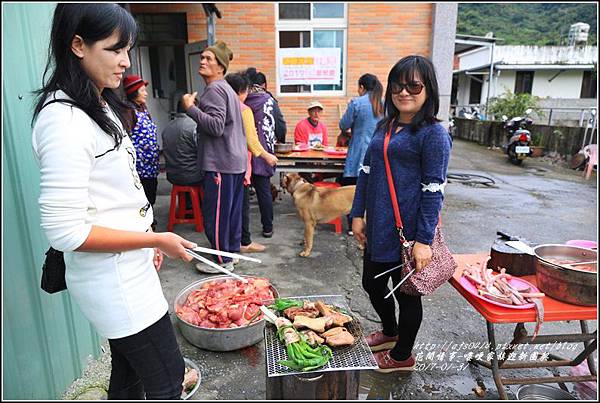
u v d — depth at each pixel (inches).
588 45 732.7
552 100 650.2
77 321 83.9
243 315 97.6
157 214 196.7
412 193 77.4
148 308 53.9
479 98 786.8
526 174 324.5
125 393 64.6
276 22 255.9
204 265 133.9
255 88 164.1
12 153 65.3
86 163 45.4
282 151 183.9
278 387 68.1
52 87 46.9
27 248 68.9
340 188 148.1
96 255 50.0
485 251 161.3
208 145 123.8
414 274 77.0
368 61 261.6
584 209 222.2
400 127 78.7
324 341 73.2
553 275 74.5
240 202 134.6
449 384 87.0
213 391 83.0
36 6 71.9
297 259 148.8
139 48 270.2
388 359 89.4
